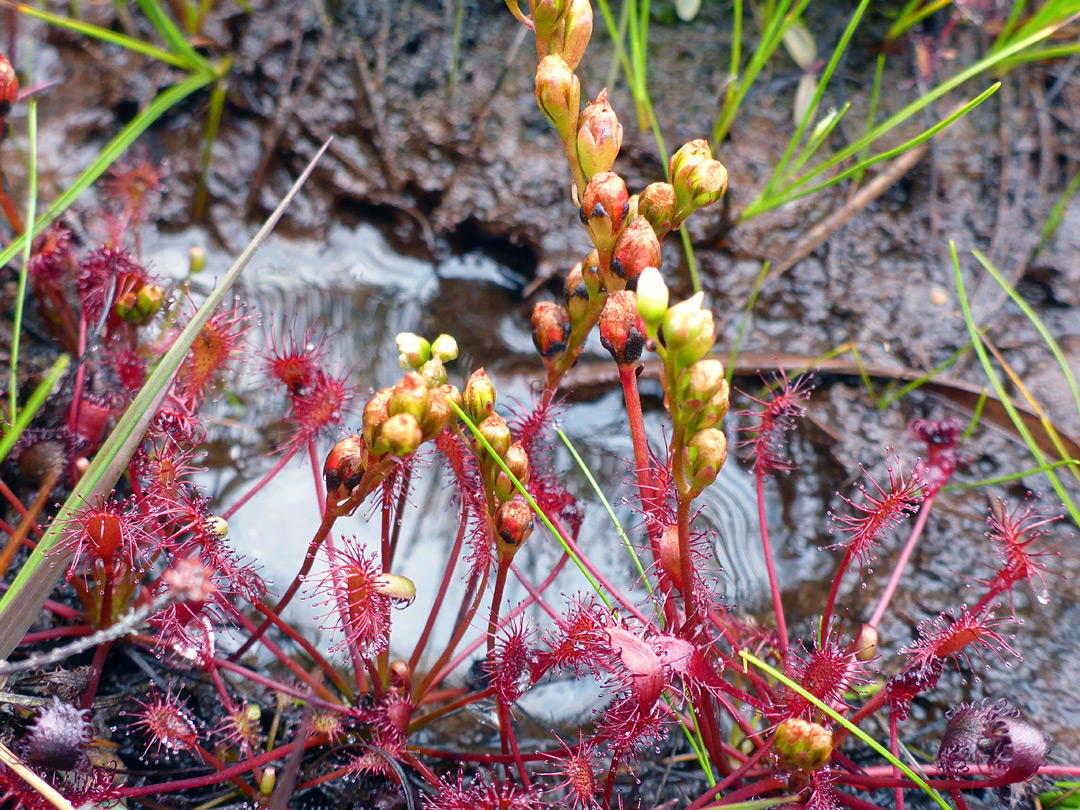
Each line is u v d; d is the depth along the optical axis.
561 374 0.21
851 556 0.20
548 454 0.21
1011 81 0.26
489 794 0.20
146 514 0.20
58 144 0.25
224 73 0.25
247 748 0.20
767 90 0.26
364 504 0.23
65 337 0.23
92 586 0.21
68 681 0.20
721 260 0.25
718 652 0.20
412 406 0.18
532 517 0.19
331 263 0.25
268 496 0.23
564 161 0.25
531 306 0.25
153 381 0.20
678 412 0.18
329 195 0.25
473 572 0.21
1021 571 0.20
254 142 0.25
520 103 0.25
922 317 0.24
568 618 0.20
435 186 0.25
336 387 0.21
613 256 0.19
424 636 0.21
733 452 0.24
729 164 0.25
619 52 0.24
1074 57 0.26
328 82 0.25
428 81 0.25
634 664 0.19
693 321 0.18
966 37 0.26
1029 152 0.25
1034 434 0.24
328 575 0.20
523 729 0.22
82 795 0.19
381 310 0.25
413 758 0.20
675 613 0.20
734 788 0.21
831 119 0.24
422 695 0.21
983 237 0.25
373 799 0.21
